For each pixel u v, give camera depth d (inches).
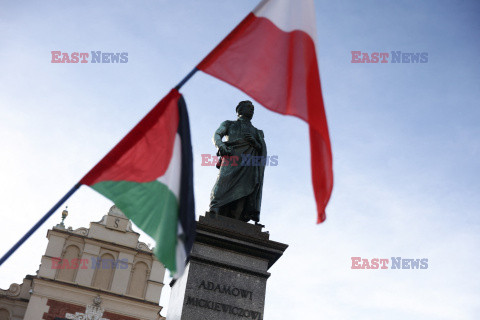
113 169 254.1
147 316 1090.1
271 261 324.2
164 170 251.3
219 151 349.4
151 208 247.6
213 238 314.7
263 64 261.6
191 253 309.7
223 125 363.3
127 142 256.4
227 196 339.3
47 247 1112.8
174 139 251.8
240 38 265.1
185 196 239.5
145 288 1116.5
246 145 357.4
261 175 352.2
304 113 253.1
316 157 247.6
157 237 240.7
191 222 236.4
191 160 249.8
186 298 297.6
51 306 1059.3
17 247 242.1
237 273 309.9
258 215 344.8
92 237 1136.2
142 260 1141.7
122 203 249.4
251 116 372.8
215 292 302.4
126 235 1155.9
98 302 1076.5
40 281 1072.2
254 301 305.0
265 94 256.8
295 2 271.7
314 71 261.1
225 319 296.7
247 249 318.3
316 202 242.1
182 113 257.4
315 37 268.2
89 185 251.6
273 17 269.1
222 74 259.4
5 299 1109.1
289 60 262.8
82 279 1096.8
